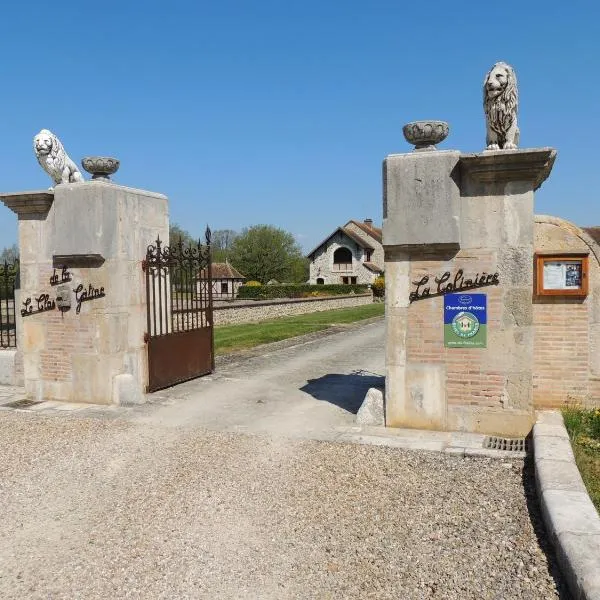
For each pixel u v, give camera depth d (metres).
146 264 9.52
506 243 6.82
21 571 4.06
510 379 6.90
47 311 9.16
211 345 11.55
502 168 6.65
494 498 5.05
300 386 10.37
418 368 7.23
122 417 8.12
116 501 5.20
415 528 4.53
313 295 53.91
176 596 3.71
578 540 3.75
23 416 8.23
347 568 3.98
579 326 6.92
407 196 6.97
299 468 5.92
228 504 5.07
